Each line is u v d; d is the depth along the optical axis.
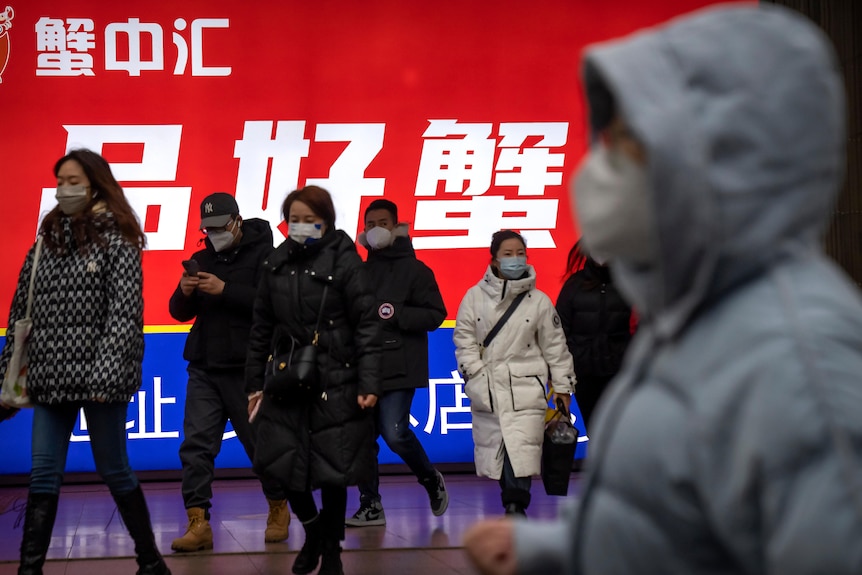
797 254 1.07
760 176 1.04
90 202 4.56
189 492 5.84
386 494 8.00
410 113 8.92
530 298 6.21
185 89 8.80
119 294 4.43
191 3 8.81
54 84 8.68
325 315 4.69
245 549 5.80
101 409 4.47
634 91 1.06
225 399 5.99
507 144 8.97
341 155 8.88
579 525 1.20
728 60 1.05
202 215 5.99
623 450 1.13
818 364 0.98
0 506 7.63
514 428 6.03
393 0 8.95
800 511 0.95
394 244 6.61
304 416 4.63
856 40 7.78
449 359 8.88
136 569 5.25
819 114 1.05
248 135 8.82
